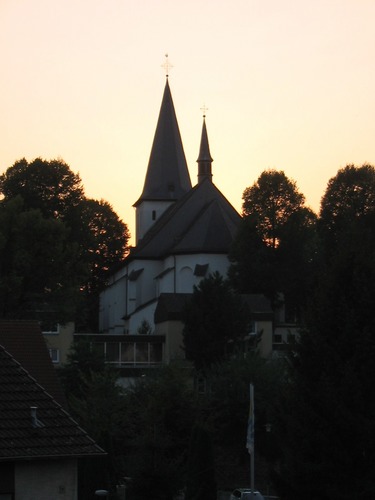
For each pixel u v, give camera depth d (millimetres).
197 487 97875
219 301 187625
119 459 111375
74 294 193875
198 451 98875
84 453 55094
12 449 53750
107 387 124000
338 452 89812
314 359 94562
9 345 102625
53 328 198500
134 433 115812
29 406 57156
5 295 184000
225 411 149375
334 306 94562
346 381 90938
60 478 55719
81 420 120562
